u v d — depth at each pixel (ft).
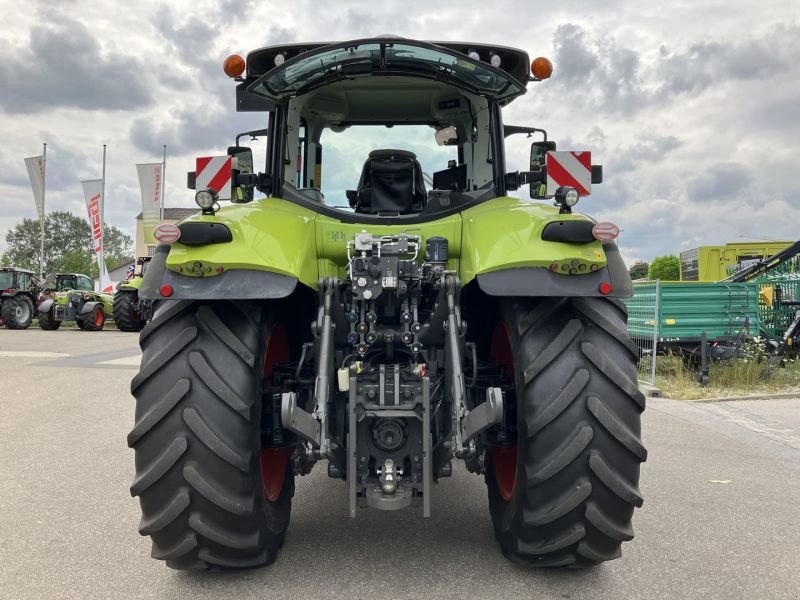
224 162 9.98
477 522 11.67
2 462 16.06
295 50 11.09
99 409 23.27
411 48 10.00
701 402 26.94
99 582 9.23
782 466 16.15
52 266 270.46
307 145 11.64
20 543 10.75
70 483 14.25
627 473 8.25
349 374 8.61
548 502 8.30
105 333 66.18
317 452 8.27
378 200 11.41
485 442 9.73
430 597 8.73
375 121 11.69
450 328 8.75
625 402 8.30
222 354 8.41
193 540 8.30
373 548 10.44
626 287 8.36
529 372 8.37
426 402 8.37
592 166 10.12
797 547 10.63
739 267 55.47
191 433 8.18
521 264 8.30
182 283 8.17
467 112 11.66
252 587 9.03
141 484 8.18
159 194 103.55
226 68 11.11
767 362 32.91
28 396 26.03
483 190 11.37
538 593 8.86
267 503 9.34
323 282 8.96
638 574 9.50
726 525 11.67
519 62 11.61
